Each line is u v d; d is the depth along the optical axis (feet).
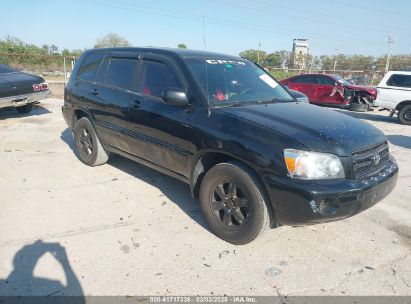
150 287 9.53
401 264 10.90
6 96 29.68
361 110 47.14
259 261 10.82
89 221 12.92
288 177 10.02
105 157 18.45
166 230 12.46
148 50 15.26
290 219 10.28
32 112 35.70
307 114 12.44
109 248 11.23
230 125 11.35
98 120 17.07
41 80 32.58
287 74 125.08
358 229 12.96
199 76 13.21
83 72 18.84
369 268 10.65
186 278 9.94
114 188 16.05
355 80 79.10
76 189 15.83
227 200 11.60
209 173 11.85
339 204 9.95
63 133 26.66
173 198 15.11
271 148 10.32
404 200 15.83
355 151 10.57
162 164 14.14
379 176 11.09
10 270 9.95
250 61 16.75
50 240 11.54
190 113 12.48
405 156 23.95
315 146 10.17
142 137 14.44
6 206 13.91
